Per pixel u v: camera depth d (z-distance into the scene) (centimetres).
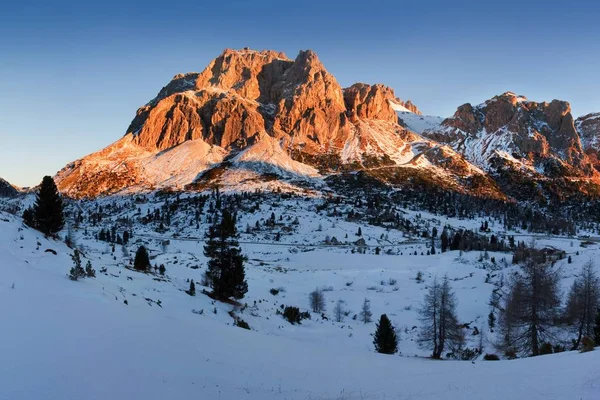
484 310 8606
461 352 5462
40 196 4775
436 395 1623
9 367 1280
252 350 2402
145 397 1335
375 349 5381
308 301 8644
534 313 4794
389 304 9356
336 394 1723
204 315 4259
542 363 2141
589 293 5028
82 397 1227
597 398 1297
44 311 1870
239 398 1528
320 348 3200
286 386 1773
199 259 10838
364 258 14962
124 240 17700
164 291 4597
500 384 1664
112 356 1582
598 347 2569
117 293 3045
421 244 19788
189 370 1700
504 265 12512
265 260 15300
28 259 3164
